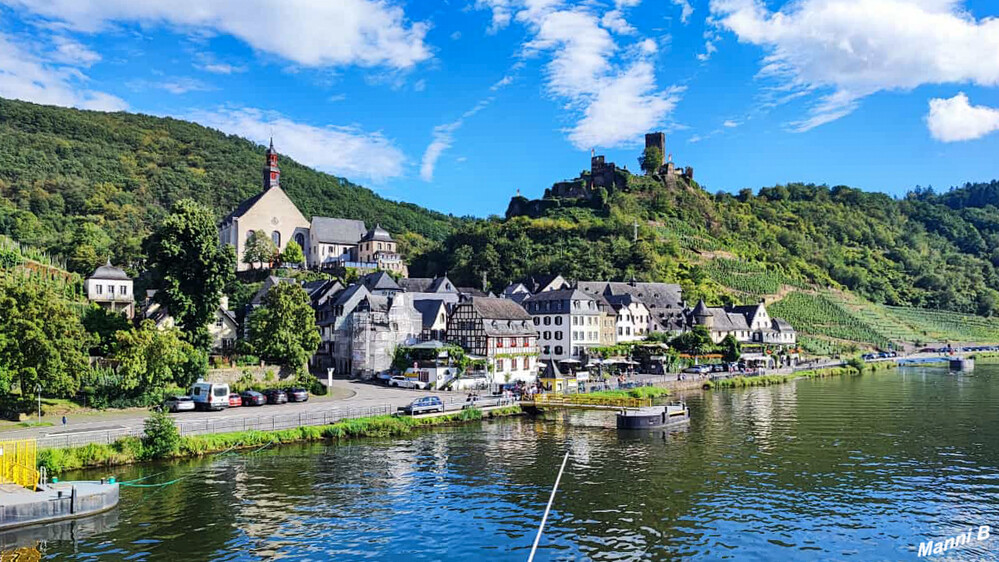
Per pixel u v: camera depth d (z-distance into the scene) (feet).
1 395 195.83
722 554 126.93
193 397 230.68
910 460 193.67
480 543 129.90
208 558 120.57
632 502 154.71
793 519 145.28
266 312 281.13
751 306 552.41
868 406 296.92
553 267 587.27
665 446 210.18
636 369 416.26
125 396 219.00
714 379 378.94
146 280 423.23
